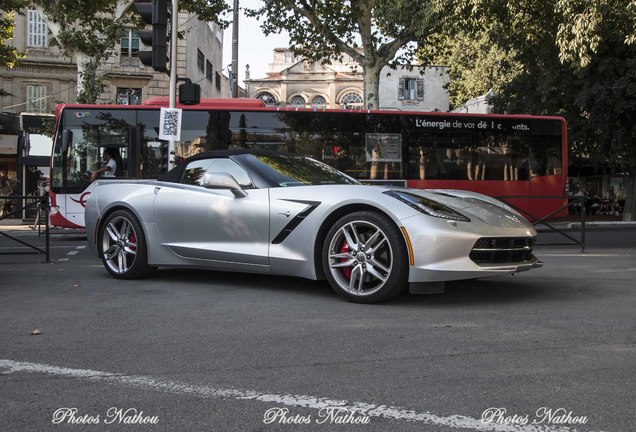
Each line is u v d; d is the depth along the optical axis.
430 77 43.06
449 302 5.07
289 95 58.97
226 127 12.73
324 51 21.77
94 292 5.66
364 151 13.08
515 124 13.73
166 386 2.95
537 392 2.83
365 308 4.83
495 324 4.24
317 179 5.85
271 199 5.47
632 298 5.26
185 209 5.97
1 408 2.67
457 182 13.37
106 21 20.56
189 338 3.89
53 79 30.89
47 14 20.08
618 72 18.67
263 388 2.91
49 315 4.62
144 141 12.75
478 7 13.39
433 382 2.98
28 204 8.51
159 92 31.02
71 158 12.75
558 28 12.71
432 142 13.35
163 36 9.55
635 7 11.52
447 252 4.69
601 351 3.53
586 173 27.39
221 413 2.60
